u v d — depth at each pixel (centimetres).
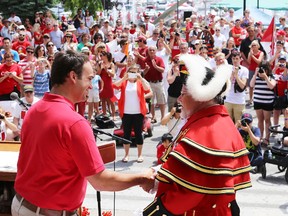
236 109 1100
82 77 355
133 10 3547
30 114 356
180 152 337
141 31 2092
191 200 336
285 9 3112
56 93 356
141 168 989
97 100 1346
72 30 2042
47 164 343
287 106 1162
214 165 336
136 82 1007
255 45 1479
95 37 1736
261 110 1136
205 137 340
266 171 983
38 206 350
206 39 1758
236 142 352
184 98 362
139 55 1417
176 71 1184
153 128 1315
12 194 443
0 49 1677
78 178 350
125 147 1027
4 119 904
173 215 343
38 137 345
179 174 337
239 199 838
